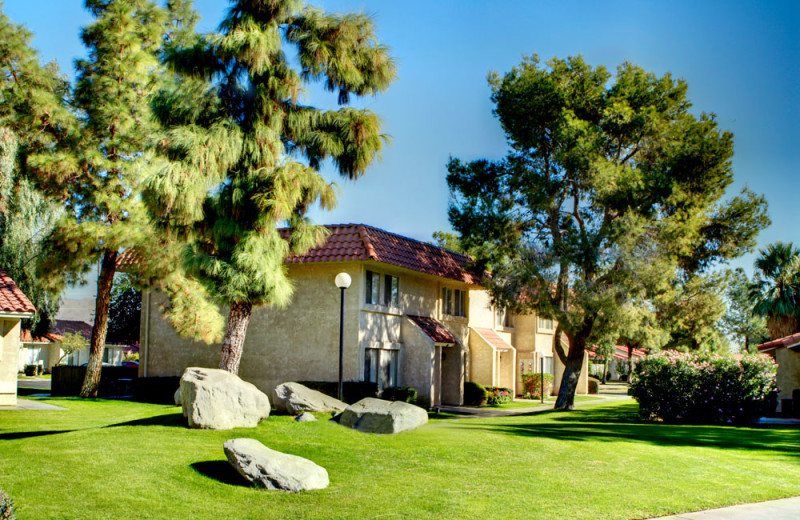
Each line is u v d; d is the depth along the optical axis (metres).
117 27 25.64
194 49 16.50
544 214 27.59
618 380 77.38
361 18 17.39
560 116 26.08
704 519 8.74
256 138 16.27
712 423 20.97
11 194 27.42
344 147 17.64
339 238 25.42
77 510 8.01
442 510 8.52
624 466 11.76
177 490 9.02
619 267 23.94
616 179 24.58
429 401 26.38
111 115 24.98
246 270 15.88
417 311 28.59
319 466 9.98
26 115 24.31
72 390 28.80
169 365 29.02
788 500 10.15
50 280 24.73
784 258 40.44
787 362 27.17
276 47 16.50
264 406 13.52
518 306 25.64
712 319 31.61
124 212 25.44
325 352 25.02
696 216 27.02
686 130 27.00
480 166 28.00
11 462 10.09
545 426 17.73
